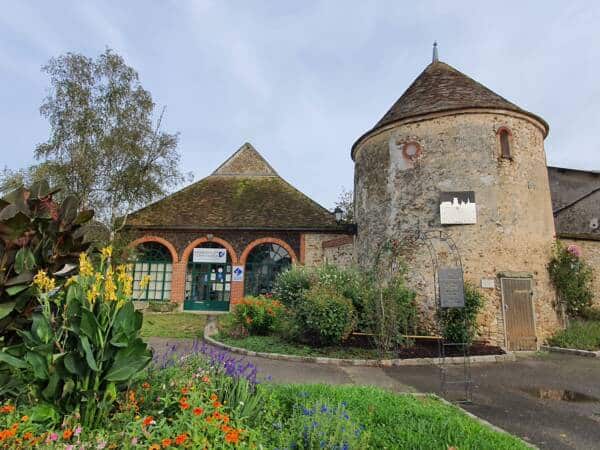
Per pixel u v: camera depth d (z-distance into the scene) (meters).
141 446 2.73
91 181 16.56
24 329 3.81
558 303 11.51
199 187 19.97
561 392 6.35
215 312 16.45
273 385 5.16
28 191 3.98
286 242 16.72
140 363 3.35
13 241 3.67
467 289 10.21
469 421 4.45
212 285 17.00
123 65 18.33
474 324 9.83
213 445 2.95
